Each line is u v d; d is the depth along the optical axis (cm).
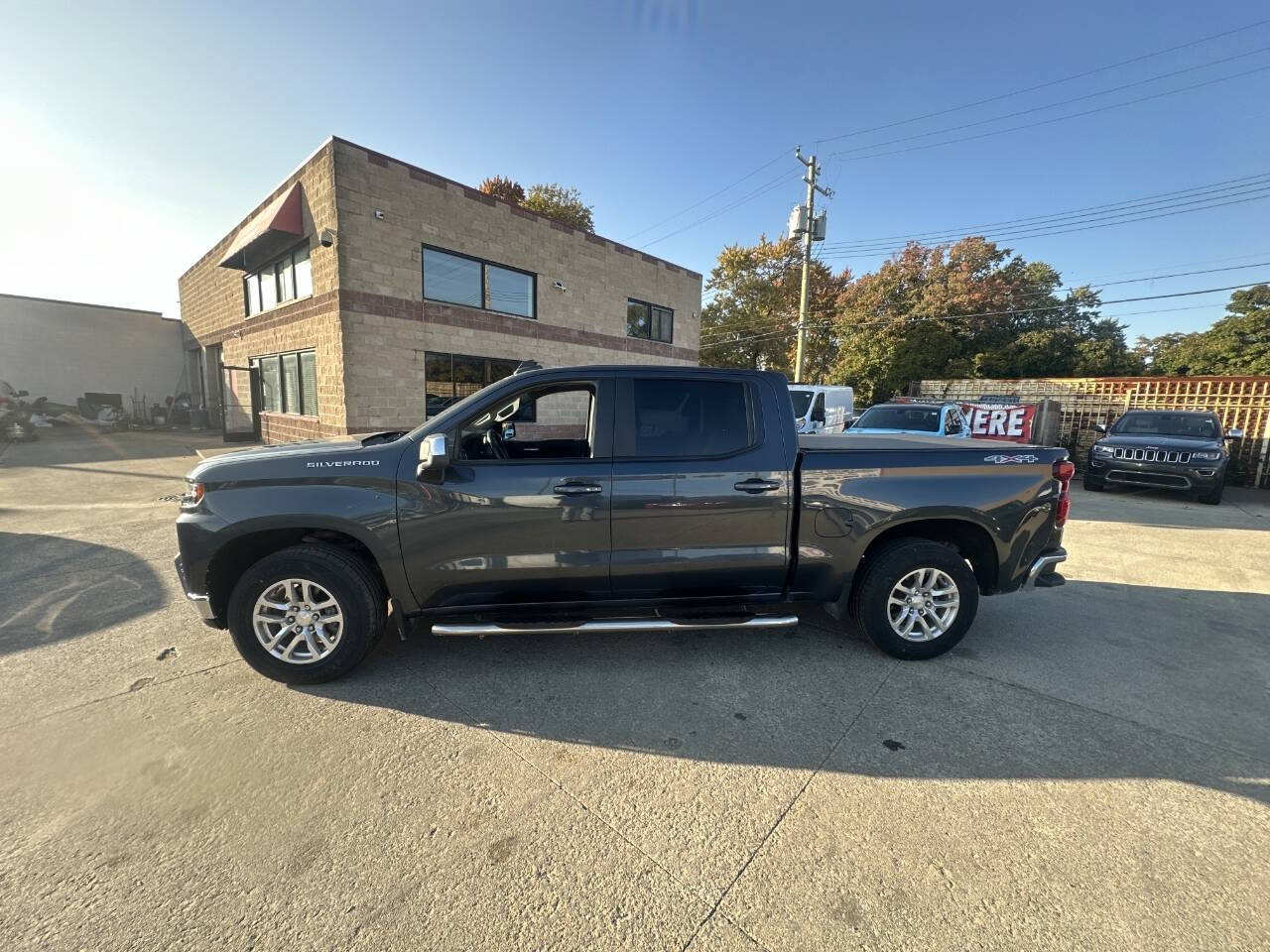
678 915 180
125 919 176
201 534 309
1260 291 2709
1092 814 227
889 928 176
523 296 1532
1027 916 180
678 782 245
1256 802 235
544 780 246
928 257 2964
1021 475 363
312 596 320
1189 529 779
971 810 229
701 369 350
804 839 213
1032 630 415
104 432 2038
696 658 361
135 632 388
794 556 349
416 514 316
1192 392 1352
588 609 348
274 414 1518
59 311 2273
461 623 335
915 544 354
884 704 310
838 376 2684
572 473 327
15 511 765
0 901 182
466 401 336
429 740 273
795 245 3341
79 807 225
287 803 229
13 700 303
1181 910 182
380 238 1201
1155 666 357
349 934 172
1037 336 2614
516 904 184
